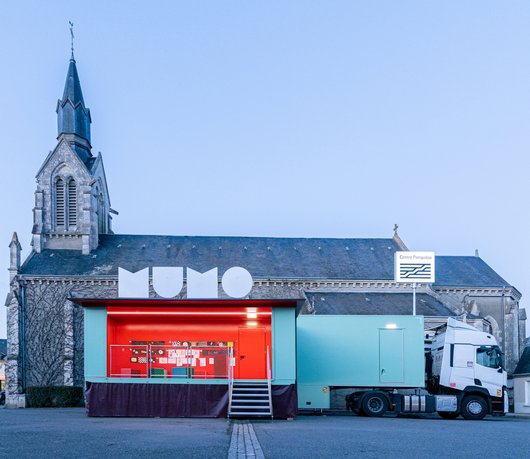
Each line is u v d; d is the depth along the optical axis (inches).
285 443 466.9
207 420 741.9
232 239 2054.6
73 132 2038.6
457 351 933.2
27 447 430.0
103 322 819.4
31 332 1713.8
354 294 1814.7
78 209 1929.1
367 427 652.7
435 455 410.3
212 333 982.4
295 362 820.6
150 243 1989.4
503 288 1914.4
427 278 1478.8
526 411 1556.3
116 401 792.9
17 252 1739.7
